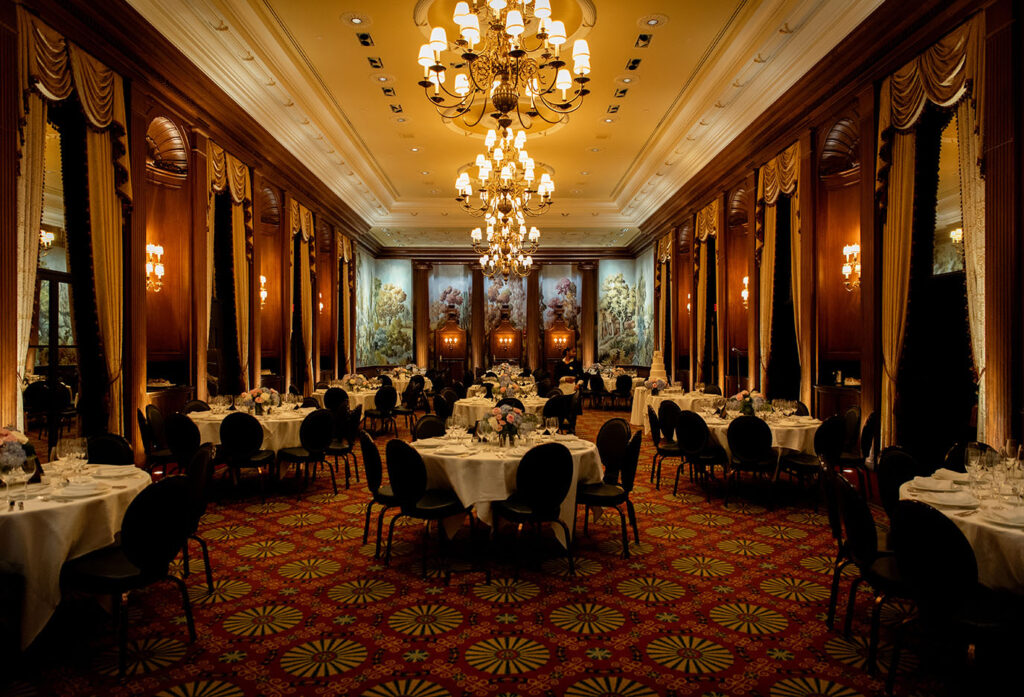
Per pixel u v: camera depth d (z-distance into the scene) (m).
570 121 10.33
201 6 6.49
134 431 6.52
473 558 4.75
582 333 19.88
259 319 9.75
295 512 6.01
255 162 9.62
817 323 8.12
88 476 3.89
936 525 2.63
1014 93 4.79
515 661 3.20
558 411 8.80
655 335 16.25
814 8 6.48
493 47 6.51
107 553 3.41
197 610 3.78
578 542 5.16
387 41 7.60
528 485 4.21
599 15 6.98
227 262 9.16
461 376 19.94
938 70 5.64
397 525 5.62
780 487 7.16
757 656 3.26
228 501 6.43
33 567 3.10
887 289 6.45
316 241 12.92
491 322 20.25
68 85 5.53
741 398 7.22
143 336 6.70
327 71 8.45
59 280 7.67
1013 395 4.79
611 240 19.30
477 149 11.88
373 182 14.04
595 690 2.93
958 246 8.24
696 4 6.75
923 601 2.73
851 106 7.11
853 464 6.13
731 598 4.00
